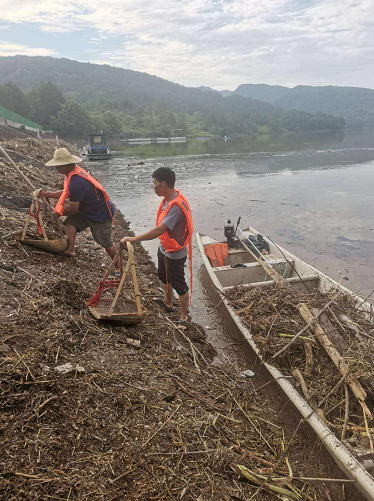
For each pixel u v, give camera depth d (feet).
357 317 15.40
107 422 9.44
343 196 56.75
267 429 12.02
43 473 7.50
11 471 7.23
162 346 14.56
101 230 16.38
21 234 18.04
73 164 15.42
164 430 9.89
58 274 15.81
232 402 12.83
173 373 12.97
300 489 9.86
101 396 10.15
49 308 12.91
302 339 14.61
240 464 9.78
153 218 43.55
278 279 19.60
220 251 26.66
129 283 20.15
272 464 10.23
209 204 52.60
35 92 403.54
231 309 18.33
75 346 11.73
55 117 350.43
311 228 40.11
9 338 10.62
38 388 9.34
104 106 607.37
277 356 14.62
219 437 10.57
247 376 15.01
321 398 12.84
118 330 14.06
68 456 8.13
